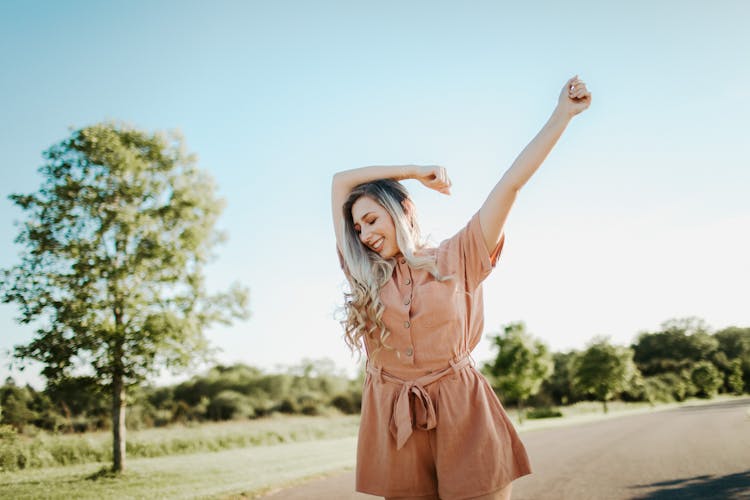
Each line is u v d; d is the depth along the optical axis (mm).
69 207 9859
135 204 10594
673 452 9273
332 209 1814
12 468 10508
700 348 90875
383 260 1582
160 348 9695
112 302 9961
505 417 1530
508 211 1475
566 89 1400
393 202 1598
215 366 10656
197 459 11547
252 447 15836
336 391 46500
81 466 11234
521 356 31312
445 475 1418
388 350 1540
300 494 5871
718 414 24859
